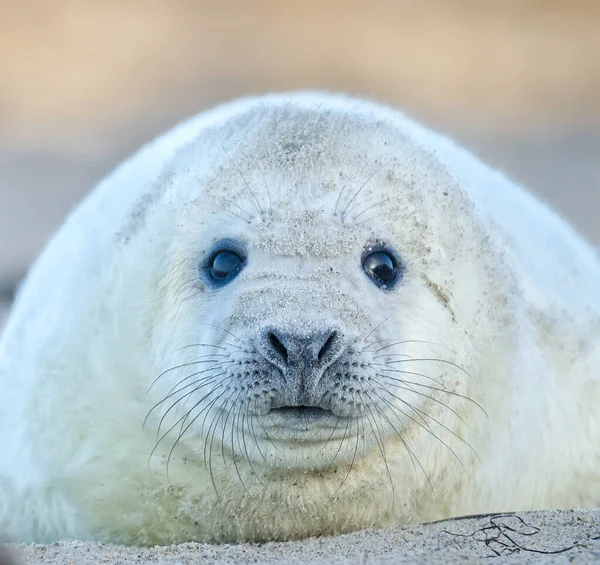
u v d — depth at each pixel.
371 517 18.92
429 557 15.34
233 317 17.23
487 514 17.84
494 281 19.50
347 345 16.84
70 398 19.19
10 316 22.70
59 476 19.30
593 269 23.72
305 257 17.58
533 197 24.77
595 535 15.95
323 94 22.50
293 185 18.20
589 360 21.58
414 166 19.25
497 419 19.38
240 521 18.83
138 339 18.75
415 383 17.92
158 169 20.28
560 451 20.62
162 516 19.06
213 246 18.28
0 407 20.23
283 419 16.95
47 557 16.50
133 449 18.77
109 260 19.48
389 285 18.12
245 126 19.64
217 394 17.19
